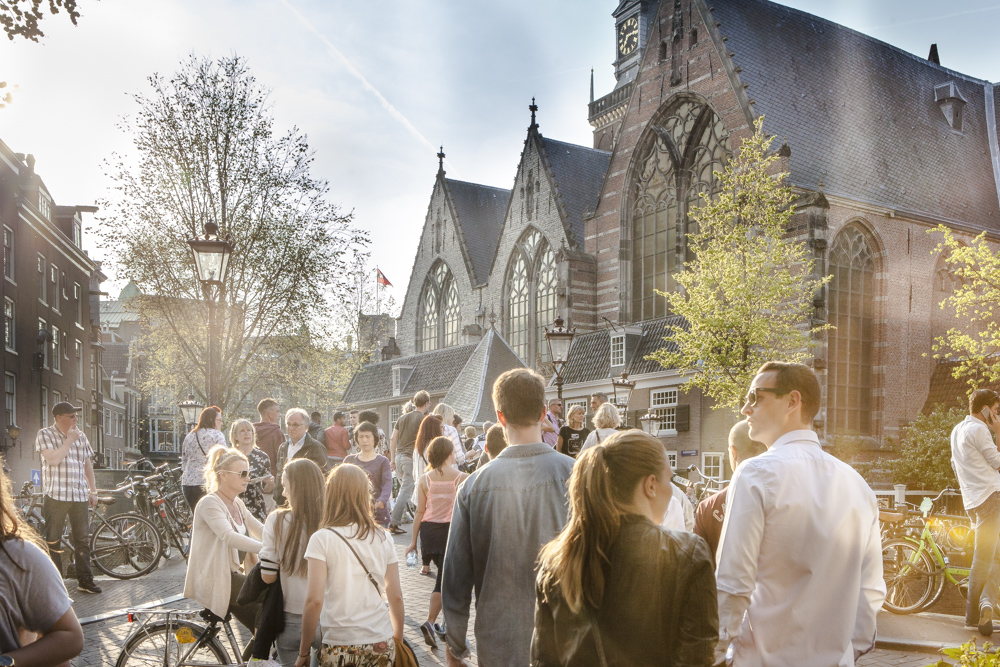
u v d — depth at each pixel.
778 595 3.48
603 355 39.16
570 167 50.00
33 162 37.41
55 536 10.20
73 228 43.62
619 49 61.22
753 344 27.22
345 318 30.95
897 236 36.22
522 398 4.16
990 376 29.20
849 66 40.69
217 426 11.16
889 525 9.31
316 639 5.10
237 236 28.53
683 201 38.97
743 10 38.66
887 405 35.12
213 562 5.67
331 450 12.80
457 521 4.12
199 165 28.34
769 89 37.12
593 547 2.75
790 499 3.46
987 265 28.72
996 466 7.67
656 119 40.28
